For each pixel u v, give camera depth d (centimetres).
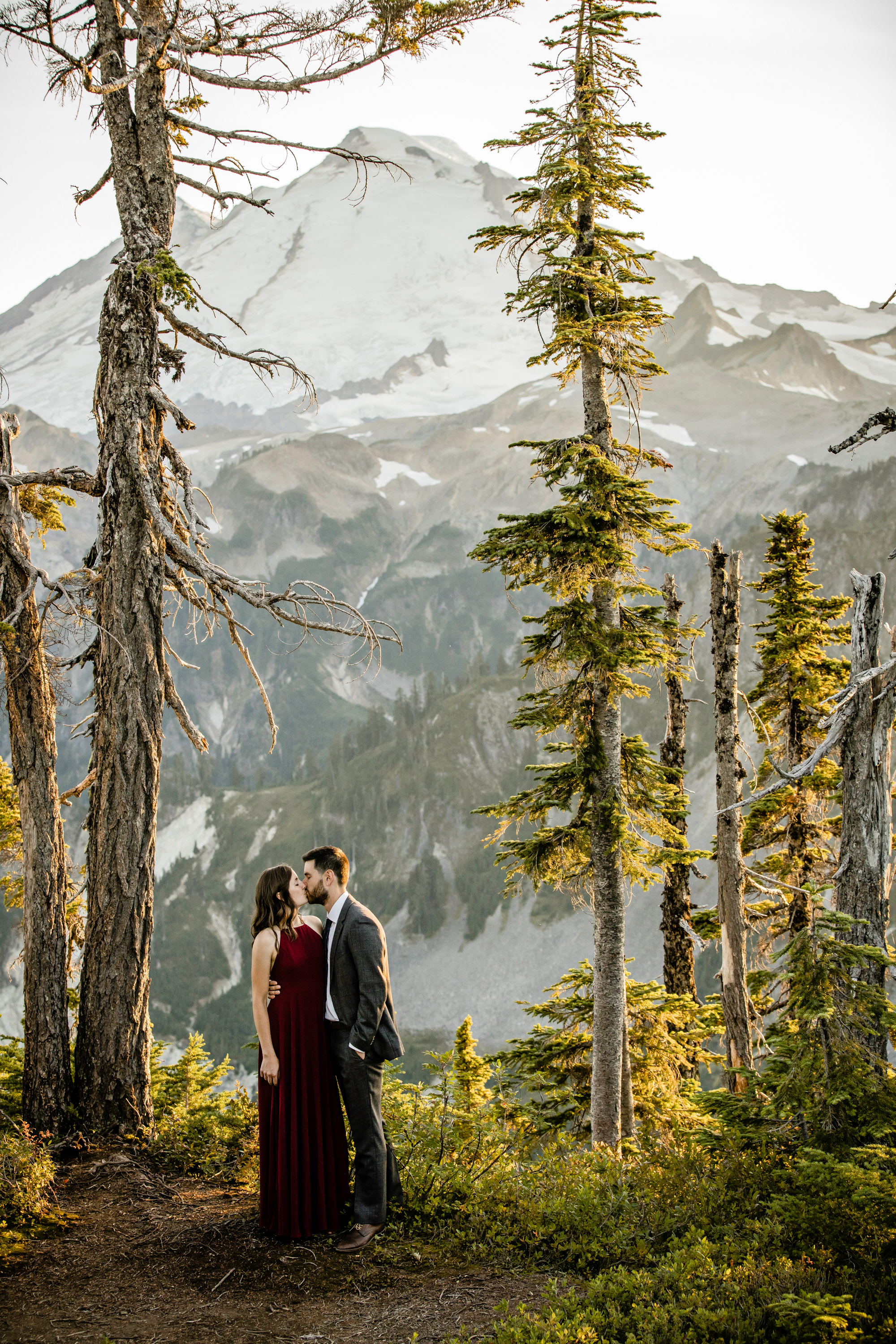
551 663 1460
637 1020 1680
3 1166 688
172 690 973
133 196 984
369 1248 609
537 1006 1731
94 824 919
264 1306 534
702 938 1902
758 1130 686
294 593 992
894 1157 579
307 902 658
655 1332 476
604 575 1441
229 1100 1121
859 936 862
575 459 1454
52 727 934
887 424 874
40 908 892
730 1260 552
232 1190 740
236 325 1000
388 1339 493
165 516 1016
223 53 1014
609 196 1455
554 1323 477
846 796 895
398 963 17812
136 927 900
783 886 1608
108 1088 872
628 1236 596
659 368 1495
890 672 882
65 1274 579
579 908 1595
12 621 905
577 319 1478
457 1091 823
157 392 965
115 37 982
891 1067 668
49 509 1152
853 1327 468
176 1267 585
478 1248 605
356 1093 624
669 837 1577
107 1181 746
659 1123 1542
